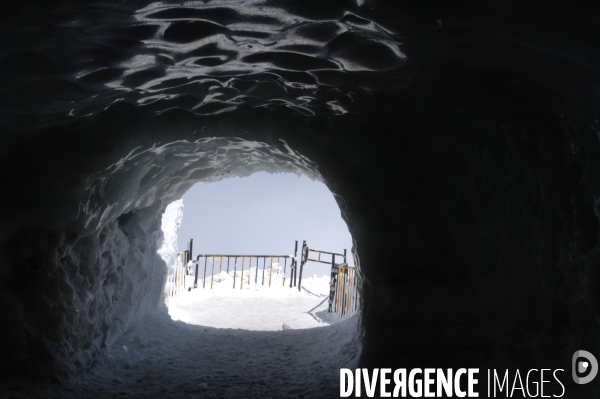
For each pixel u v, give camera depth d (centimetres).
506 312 455
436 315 562
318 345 795
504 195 439
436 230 568
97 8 258
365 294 612
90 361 607
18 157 523
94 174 544
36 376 523
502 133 392
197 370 663
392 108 474
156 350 756
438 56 324
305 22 293
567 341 351
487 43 290
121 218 823
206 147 689
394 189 579
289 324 1087
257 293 1441
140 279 863
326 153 597
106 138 530
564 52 256
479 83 353
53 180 531
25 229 539
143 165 654
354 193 602
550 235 358
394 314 582
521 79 321
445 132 474
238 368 676
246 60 369
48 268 547
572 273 334
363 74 384
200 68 388
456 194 532
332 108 509
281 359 728
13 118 439
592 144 287
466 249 534
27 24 268
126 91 437
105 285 695
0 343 520
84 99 431
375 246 596
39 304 541
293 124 578
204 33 307
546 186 347
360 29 298
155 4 261
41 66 331
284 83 439
